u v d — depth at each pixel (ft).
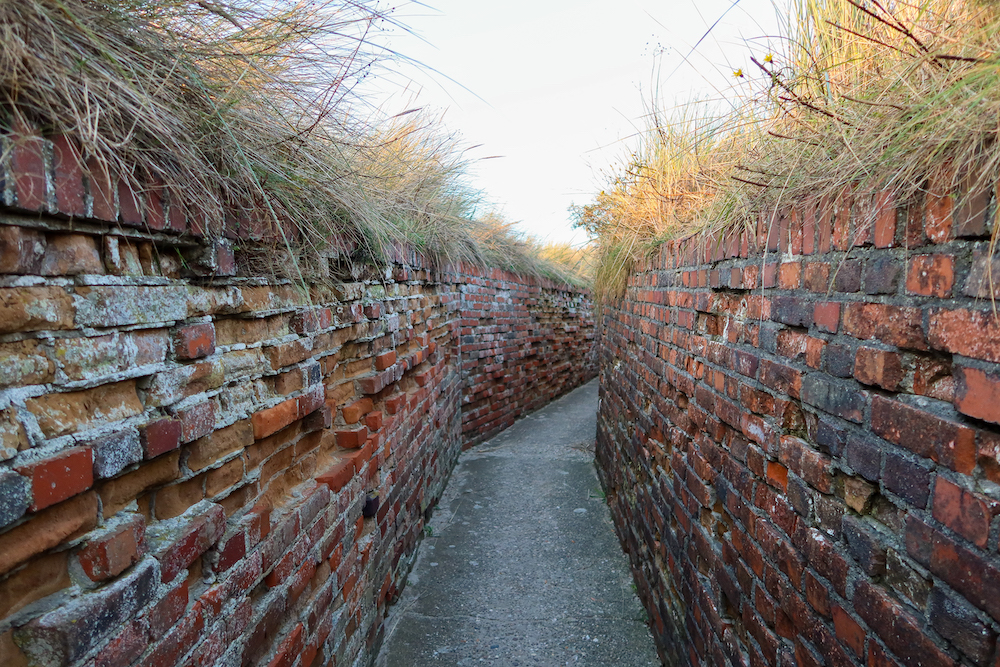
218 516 4.09
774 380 5.43
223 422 4.34
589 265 20.29
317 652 6.10
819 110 4.89
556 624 9.64
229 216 4.51
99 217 3.03
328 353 6.95
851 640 4.10
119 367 3.26
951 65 3.65
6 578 2.60
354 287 7.79
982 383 2.95
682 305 8.74
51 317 2.82
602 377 18.15
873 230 3.93
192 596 3.91
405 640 9.11
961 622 3.06
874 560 3.84
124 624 3.12
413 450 11.55
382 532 9.01
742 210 6.37
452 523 13.57
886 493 3.78
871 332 3.95
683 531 8.19
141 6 3.76
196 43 4.30
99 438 3.03
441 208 13.84
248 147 4.70
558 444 20.51
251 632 4.57
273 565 5.03
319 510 6.13
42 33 3.01
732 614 6.55
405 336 10.71
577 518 13.93
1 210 2.54
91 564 2.98
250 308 4.84
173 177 3.69
